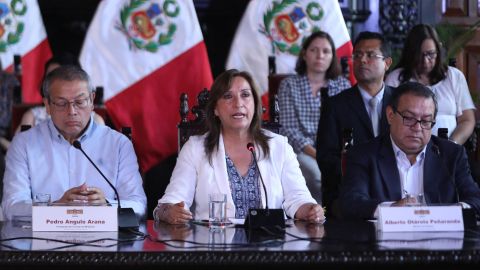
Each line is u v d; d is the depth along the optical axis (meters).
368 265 4.19
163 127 10.68
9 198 6.41
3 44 11.18
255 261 4.14
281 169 6.38
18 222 5.96
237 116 6.23
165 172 10.53
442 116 9.26
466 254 4.19
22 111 10.12
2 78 10.39
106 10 10.76
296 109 9.83
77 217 5.18
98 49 10.70
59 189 6.63
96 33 10.73
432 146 6.42
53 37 12.30
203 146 6.35
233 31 12.54
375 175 6.40
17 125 10.12
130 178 6.72
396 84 9.36
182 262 4.14
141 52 10.71
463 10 12.23
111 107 10.62
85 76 6.61
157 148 10.64
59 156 6.68
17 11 11.23
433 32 9.32
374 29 12.52
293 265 4.18
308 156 9.47
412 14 12.48
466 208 5.29
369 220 6.00
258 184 6.28
